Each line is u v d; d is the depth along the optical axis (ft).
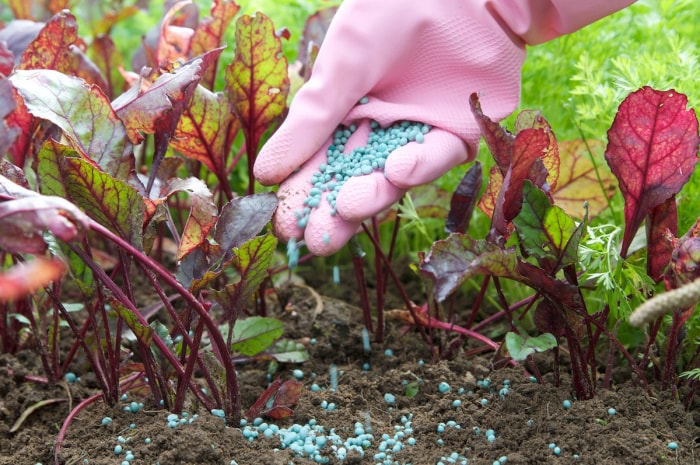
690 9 3.44
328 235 2.71
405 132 2.80
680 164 2.68
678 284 2.65
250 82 2.94
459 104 2.81
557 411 2.74
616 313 2.80
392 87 2.87
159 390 2.82
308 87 2.79
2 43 2.89
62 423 2.88
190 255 2.77
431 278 2.58
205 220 2.68
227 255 2.74
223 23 3.18
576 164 3.14
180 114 2.76
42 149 2.57
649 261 2.78
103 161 2.65
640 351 3.03
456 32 2.78
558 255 2.66
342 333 3.18
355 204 2.68
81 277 2.89
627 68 2.98
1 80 2.48
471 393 2.89
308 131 2.76
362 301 3.18
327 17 3.34
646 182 2.71
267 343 2.93
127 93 2.84
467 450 2.72
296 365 3.10
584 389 2.79
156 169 2.77
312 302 3.38
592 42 3.38
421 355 3.13
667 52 3.24
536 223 2.64
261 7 3.81
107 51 3.56
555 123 3.41
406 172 2.70
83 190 2.59
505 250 2.60
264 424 2.79
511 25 2.80
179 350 2.96
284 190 2.79
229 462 2.65
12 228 2.35
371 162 2.76
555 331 2.76
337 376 3.04
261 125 3.00
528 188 2.62
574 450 2.66
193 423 2.70
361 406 2.90
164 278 2.58
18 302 3.09
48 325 3.11
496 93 2.83
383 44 2.78
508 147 2.65
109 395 2.84
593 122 3.28
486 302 3.48
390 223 3.71
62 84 2.64
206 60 2.75
